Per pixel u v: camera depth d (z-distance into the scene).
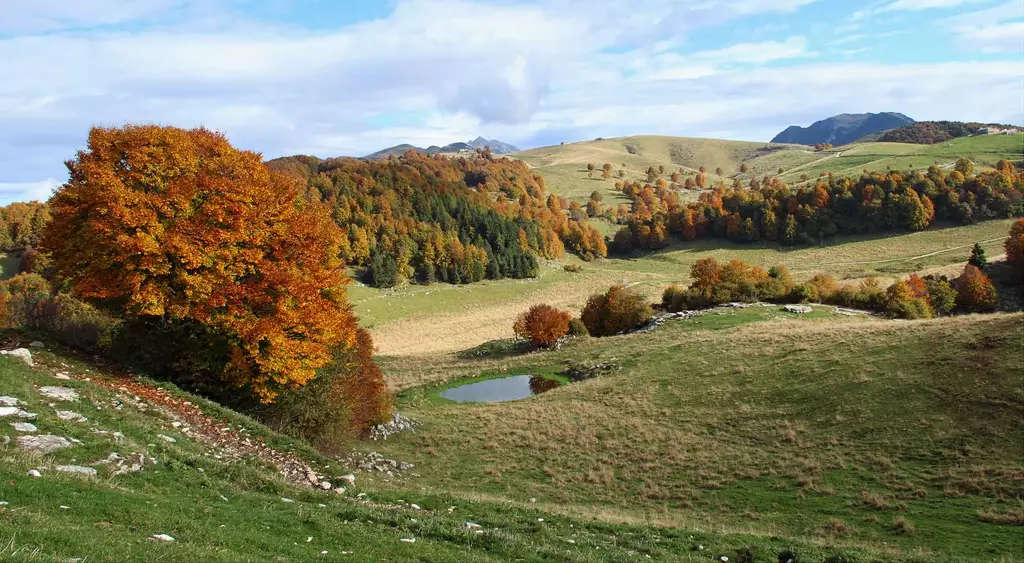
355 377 35.19
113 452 13.78
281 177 30.59
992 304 79.00
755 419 33.22
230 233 24.64
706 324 65.88
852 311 70.88
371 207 152.38
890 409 29.31
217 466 16.05
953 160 190.00
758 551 15.87
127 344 25.77
